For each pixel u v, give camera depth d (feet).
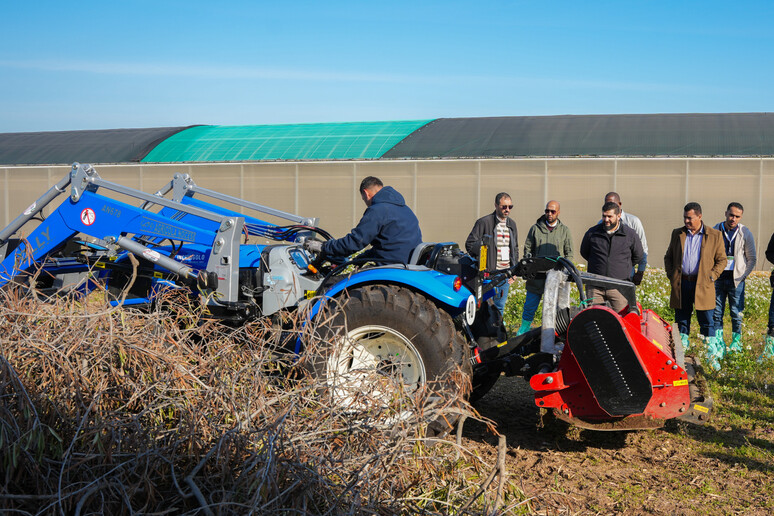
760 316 32.27
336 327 14.64
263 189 65.36
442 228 61.46
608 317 13.35
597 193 58.23
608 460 14.51
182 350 11.44
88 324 10.72
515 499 11.52
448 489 10.84
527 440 15.65
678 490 12.88
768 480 13.43
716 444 15.56
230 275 15.64
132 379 10.76
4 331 10.55
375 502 9.72
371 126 71.92
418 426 11.41
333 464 9.98
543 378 14.16
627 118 67.05
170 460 9.45
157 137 73.82
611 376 13.43
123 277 19.20
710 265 22.16
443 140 64.75
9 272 17.83
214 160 66.85
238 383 11.14
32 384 10.01
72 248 19.56
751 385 20.38
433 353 14.25
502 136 64.18
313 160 63.77
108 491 9.06
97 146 73.05
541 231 25.76
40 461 9.12
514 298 32.71
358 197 63.00
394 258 16.11
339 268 15.81
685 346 22.77
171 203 16.49
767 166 55.21
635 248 21.54
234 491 9.16
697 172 56.39
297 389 10.96
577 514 11.57
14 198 71.41
